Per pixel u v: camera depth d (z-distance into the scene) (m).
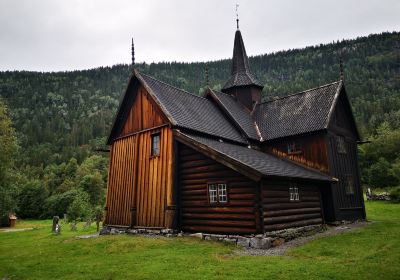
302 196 17.22
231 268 9.67
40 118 162.12
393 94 137.75
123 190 19.45
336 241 13.90
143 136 19.02
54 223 25.06
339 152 21.73
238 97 26.88
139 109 19.67
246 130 21.94
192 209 16.12
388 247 12.05
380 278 8.32
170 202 16.31
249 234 13.86
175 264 10.39
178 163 17.00
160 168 17.39
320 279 8.34
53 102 188.38
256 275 8.86
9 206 37.69
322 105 22.11
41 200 59.88
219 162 15.22
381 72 174.25
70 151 117.31
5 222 41.25
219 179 15.23
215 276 8.88
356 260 10.23
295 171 17.25
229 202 14.74
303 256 11.31
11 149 34.88
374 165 54.25
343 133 22.95
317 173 19.56
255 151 20.56
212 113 21.94
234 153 16.38
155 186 17.44
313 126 20.77
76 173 85.06
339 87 22.67
